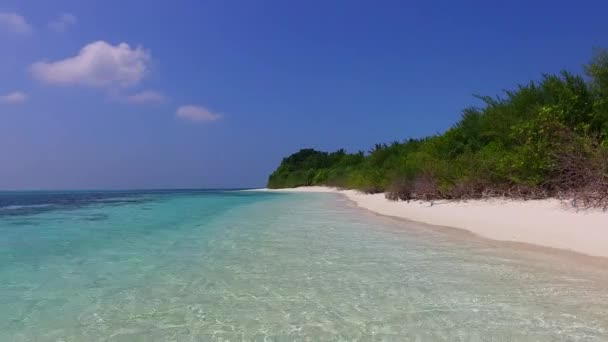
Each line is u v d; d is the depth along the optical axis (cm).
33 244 860
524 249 749
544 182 1176
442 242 855
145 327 401
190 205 2325
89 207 2138
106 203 2588
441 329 390
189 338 376
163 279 571
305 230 1083
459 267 624
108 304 467
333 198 3138
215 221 1341
